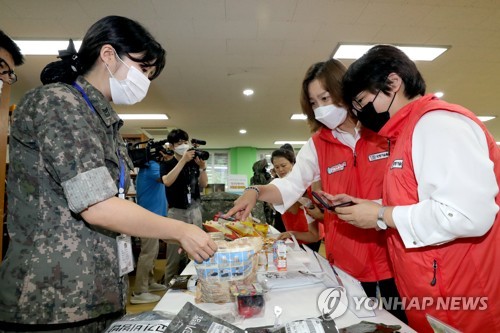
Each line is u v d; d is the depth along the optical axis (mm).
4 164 2066
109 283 778
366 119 937
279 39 3609
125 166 946
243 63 4230
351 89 906
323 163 1342
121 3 2896
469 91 5430
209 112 6559
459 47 3834
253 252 901
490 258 739
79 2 2867
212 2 2918
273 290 980
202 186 3137
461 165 663
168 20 3191
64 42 3506
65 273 704
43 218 711
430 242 703
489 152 727
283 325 714
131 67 835
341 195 957
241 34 3492
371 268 1179
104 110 828
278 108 6332
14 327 687
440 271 749
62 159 660
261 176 3746
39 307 686
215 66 4312
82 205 651
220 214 1345
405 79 856
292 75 4633
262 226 1438
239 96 5555
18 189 729
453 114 731
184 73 4527
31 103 720
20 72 4316
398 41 3666
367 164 1170
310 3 2955
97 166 688
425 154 732
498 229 751
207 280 868
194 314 673
